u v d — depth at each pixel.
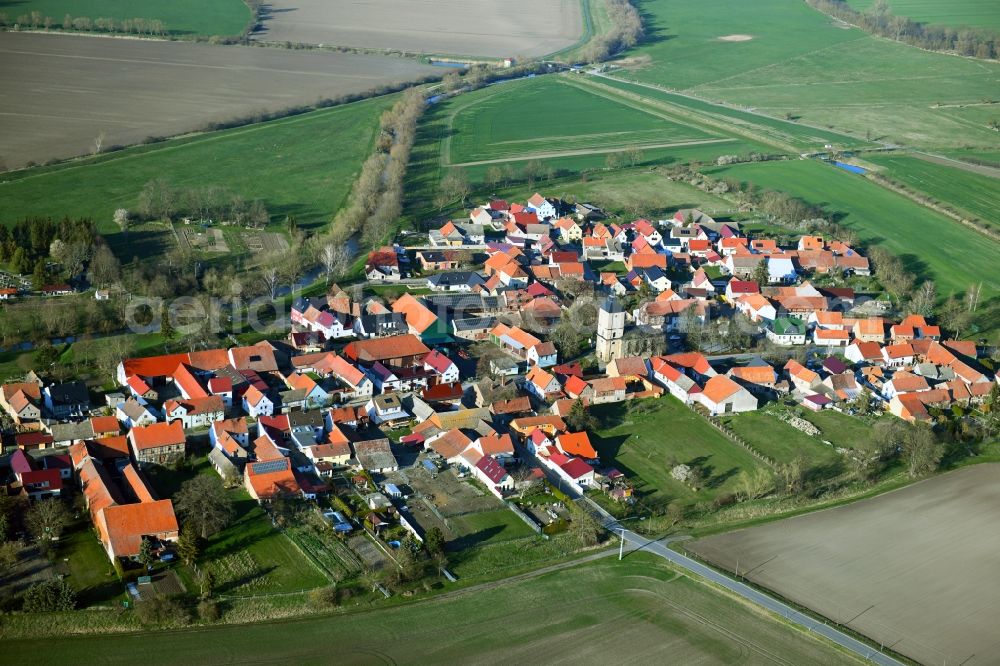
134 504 185.62
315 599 171.25
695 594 179.62
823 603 178.25
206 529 186.88
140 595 170.75
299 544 187.00
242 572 178.50
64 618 164.88
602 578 183.12
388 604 173.62
